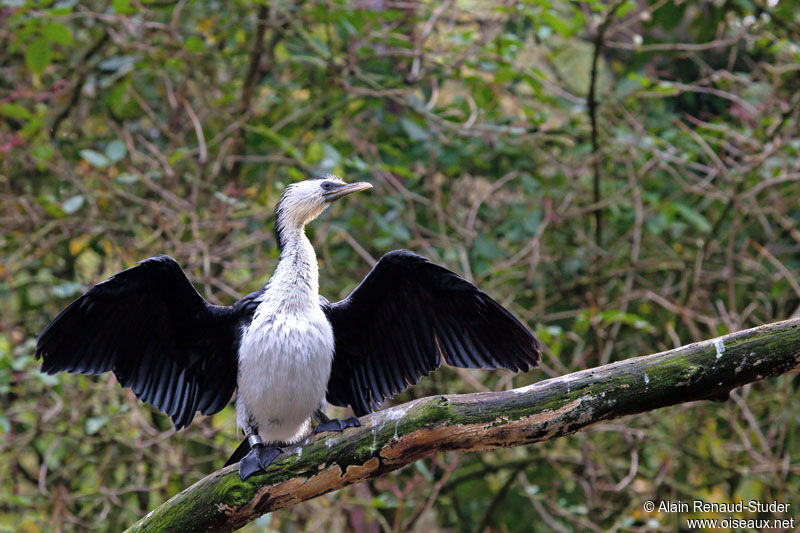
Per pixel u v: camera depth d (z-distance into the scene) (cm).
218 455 1138
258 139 1225
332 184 737
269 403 663
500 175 1330
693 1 1274
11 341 1118
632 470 1159
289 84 1286
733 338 573
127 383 680
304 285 680
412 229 1156
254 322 667
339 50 1291
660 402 582
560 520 1350
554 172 1341
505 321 672
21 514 1219
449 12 1330
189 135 1313
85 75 1250
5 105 1052
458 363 695
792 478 1327
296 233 721
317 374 666
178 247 1074
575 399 579
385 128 1265
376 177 1178
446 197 1302
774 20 1286
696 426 1259
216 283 1083
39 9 1082
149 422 1207
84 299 643
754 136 1193
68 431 1087
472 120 1184
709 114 1287
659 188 1342
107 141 1262
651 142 1199
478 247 1209
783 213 1233
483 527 1295
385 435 589
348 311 706
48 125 1224
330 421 609
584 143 1280
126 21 1113
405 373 712
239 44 1294
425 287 693
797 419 1230
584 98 1295
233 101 1238
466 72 1361
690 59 1436
